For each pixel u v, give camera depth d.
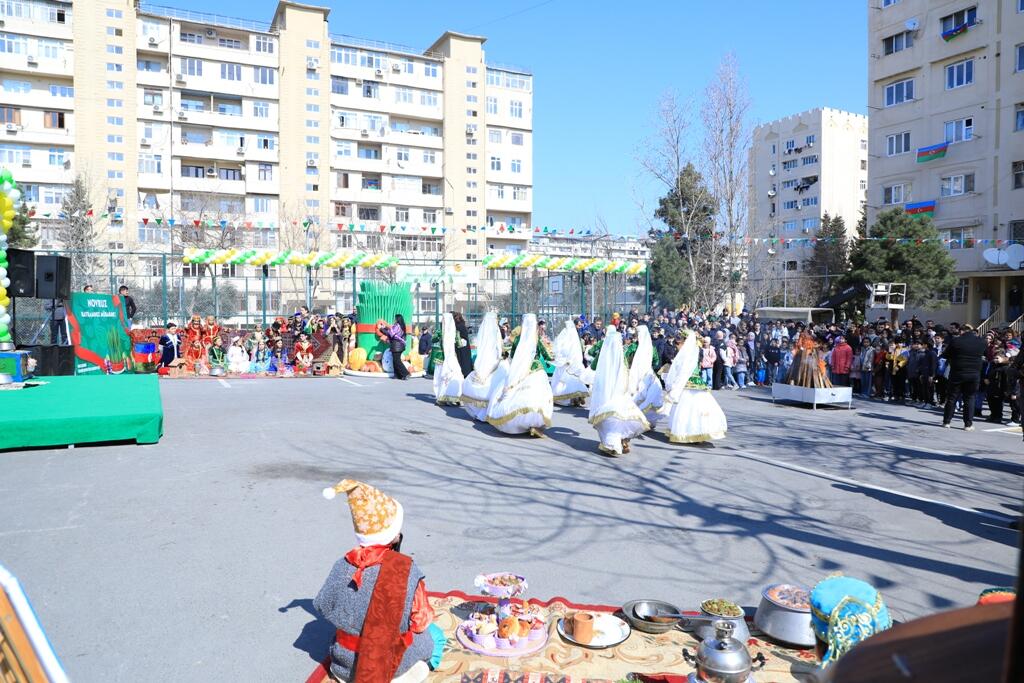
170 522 6.21
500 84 64.38
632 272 27.33
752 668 3.90
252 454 9.05
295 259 22.70
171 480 7.63
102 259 36.59
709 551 5.94
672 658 4.03
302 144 55.16
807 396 15.77
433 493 7.50
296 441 10.03
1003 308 29.64
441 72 61.34
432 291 32.31
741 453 10.30
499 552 5.77
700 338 19.20
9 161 46.31
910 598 5.02
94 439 9.20
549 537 6.18
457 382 14.19
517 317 25.69
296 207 52.94
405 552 5.70
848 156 59.38
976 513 7.27
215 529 6.05
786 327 23.62
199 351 19.88
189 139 52.34
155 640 4.09
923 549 6.11
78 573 5.04
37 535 5.80
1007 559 5.88
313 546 5.68
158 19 50.44
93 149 48.25
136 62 49.84
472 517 6.70
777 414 14.79
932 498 7.85
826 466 9.48
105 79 48.53
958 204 31.64
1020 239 29.00
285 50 54.38
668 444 10.98
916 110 33.53
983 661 0.73
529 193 66.00
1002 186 29.67
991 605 0.90
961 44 31.23
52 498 6.85
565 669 3.89
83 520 6.21
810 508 7.34
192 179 51.12
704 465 9.38
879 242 32.19
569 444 10.70
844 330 23.88
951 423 13.76
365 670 3.35
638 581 5.25
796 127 60.84
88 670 3.73
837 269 47.19
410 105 60.16
